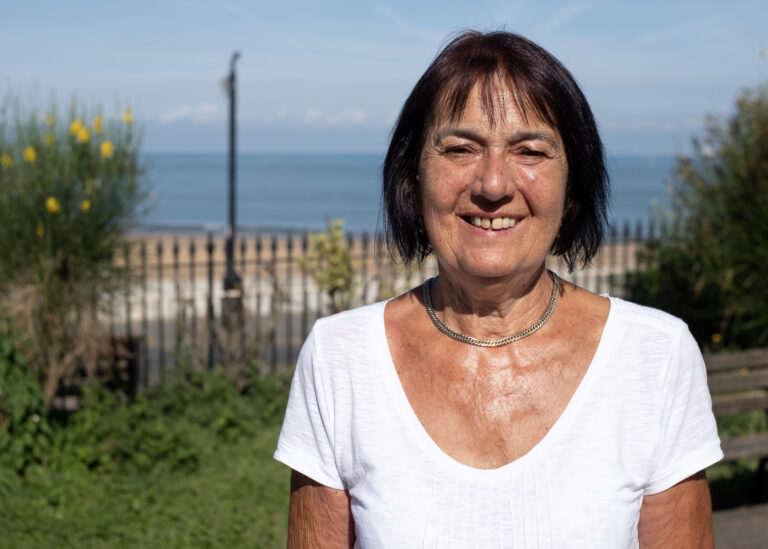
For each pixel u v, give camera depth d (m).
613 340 1.51
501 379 1.51
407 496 1.45
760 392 6.84
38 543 4.74
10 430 5.71
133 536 4.87
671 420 1.47
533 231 1.50
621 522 1.40
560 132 1.49
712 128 8.00
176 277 7.66
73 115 6.69
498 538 1.40
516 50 1.49
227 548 4.80
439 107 1.51
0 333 5.64
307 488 1.61
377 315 1.65
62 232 6.43
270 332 7.74
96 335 6.64
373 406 1.53
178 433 6.14
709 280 7.77
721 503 5.59
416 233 1.69
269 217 70.75
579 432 1.44
